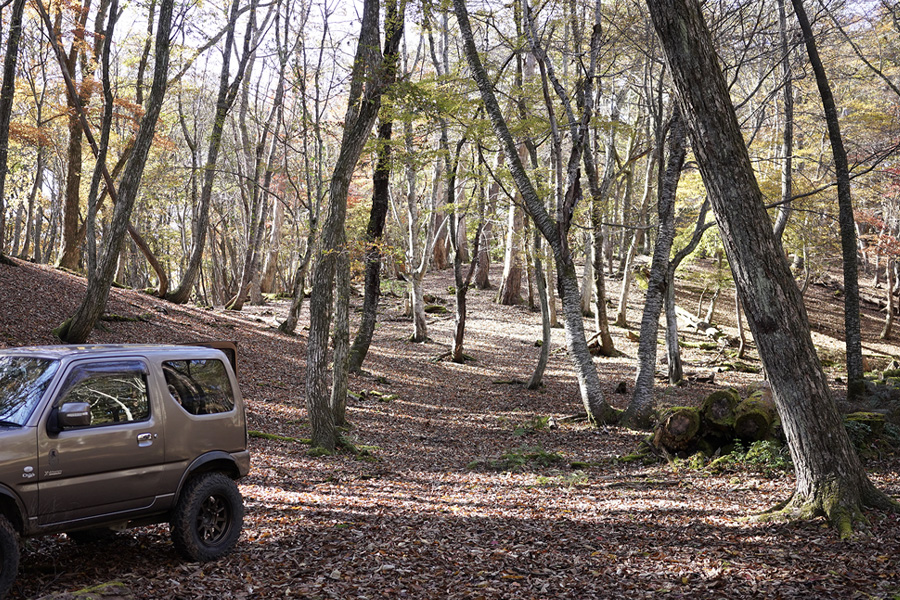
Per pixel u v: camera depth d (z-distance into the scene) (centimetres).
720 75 678
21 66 2384
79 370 510
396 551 628
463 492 977
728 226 693
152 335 1928
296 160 2848
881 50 1909
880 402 1330
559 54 2397
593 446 1394
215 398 604
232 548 590
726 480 991
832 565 570
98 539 607
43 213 4728
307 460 1116
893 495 800
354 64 1263
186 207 4081
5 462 449
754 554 615
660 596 518
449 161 2066
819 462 704
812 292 4619
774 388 721
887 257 3719
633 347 2970
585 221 2542
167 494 546
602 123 1596
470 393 2116
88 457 495
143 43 2506
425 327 2927
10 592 468
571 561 609
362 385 2019
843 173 1365
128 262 5025
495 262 5166
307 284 4397
